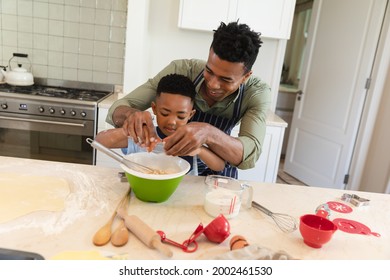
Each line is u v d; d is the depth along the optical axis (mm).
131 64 2494
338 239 888
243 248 743
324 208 1019
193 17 2369
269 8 2373
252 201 1031
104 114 2297
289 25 2412
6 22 2641
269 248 790
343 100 2908
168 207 958
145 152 1080
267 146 2334
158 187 932
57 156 2369
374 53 2662
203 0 2340
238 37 938
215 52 963
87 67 2758
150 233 767
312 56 3273
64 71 2764
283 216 970
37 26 2658
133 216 839
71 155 2365
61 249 724
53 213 860
